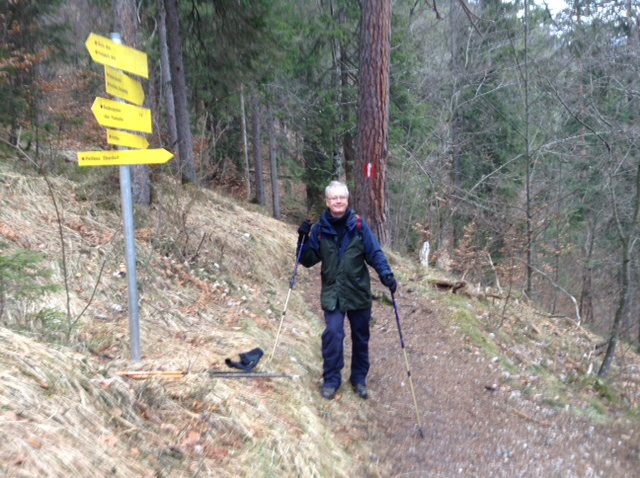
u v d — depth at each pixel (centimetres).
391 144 1436
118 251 527
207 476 252
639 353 1025
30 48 779
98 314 411
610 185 920
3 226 468
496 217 1291
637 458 445
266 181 2173
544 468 400
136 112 323
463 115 1723
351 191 1585
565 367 723
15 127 695
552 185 1240
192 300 524
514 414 497
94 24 1128
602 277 1395
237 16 1060
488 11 1636
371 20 904
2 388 221
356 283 427
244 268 697
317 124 1580
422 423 448
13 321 331
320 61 1504
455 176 1623
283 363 443
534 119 1360
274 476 283
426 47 1762
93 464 212
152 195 693
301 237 439
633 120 984
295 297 705
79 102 866
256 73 1205
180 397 306
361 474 350
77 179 669
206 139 1177
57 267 443
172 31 1078
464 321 708
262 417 331
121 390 276
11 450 191
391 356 582
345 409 428
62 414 228
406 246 1516
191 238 665
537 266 1278
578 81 1087
